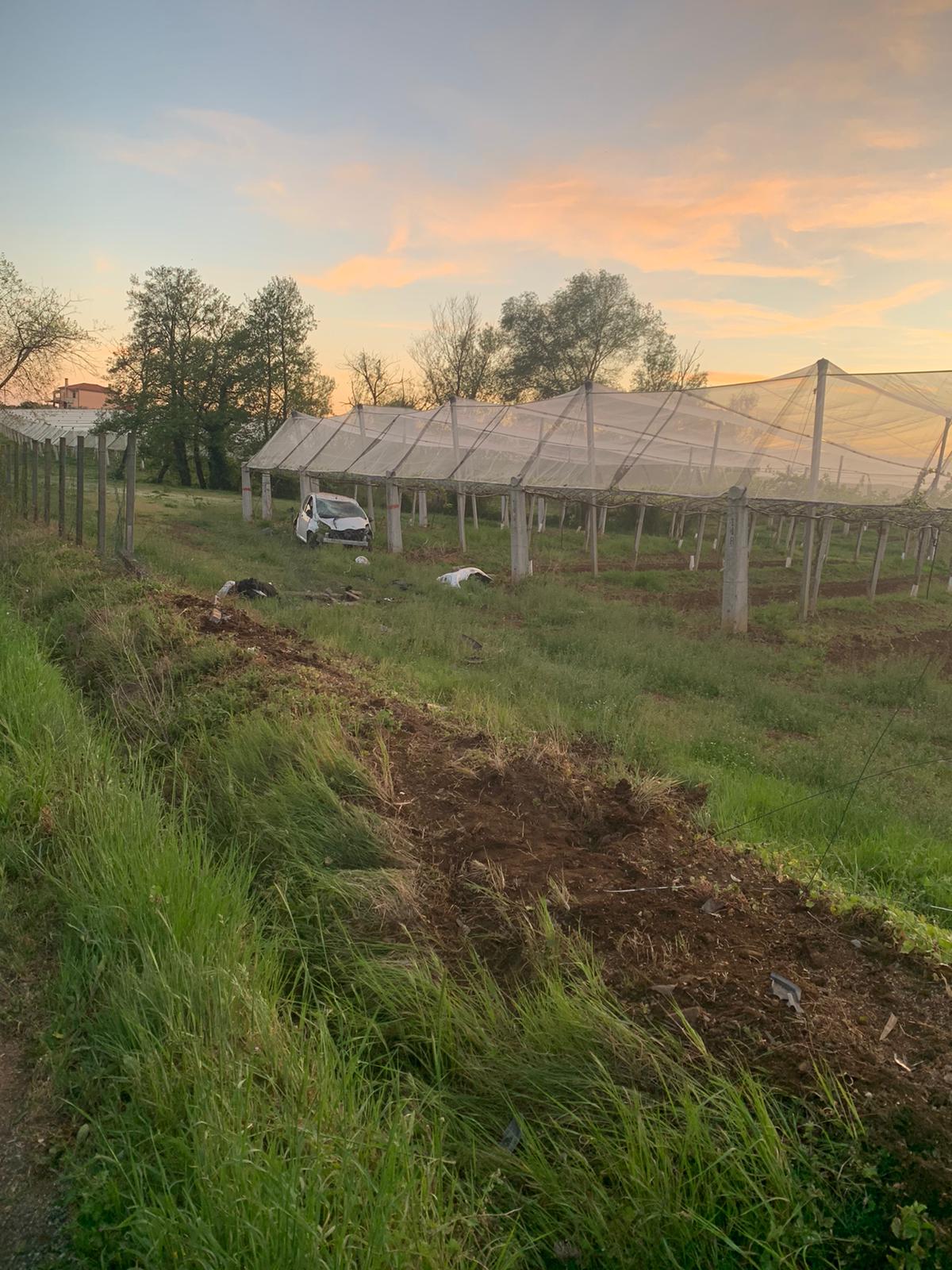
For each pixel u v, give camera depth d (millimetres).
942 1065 2631
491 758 5227
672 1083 2660
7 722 5348
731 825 5496
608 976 3232
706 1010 2977
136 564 12711
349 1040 2932
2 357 24656
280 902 3939
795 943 3436
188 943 3305
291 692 6344
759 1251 2209
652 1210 2285
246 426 52938
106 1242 2281
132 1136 2600
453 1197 2443
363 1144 2334
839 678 12203
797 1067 2641
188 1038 2799
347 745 5383
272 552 21578
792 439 18172
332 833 4355
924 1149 2320
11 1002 3311
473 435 24891
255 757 5301
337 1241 2045
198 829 4512
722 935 3475
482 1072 2912
